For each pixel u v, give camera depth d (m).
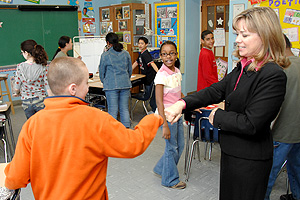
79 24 7.14
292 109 2.11
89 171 1.22
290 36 3.37
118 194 2.81
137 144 1.27
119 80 4.27
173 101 2.67
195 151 3.72
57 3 6.68
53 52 6.72
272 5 3.47
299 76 2.11
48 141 1.20
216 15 6.21
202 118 2.81
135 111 5.61
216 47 6.29
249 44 1.33
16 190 1.48
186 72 6.58
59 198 1.19
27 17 6.21
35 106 3.62
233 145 1.45
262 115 1.30
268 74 1.32
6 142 3.25
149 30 6.63
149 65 5.24
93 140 1.21
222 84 1.59
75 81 1.27
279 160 2.22
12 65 6.16
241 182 1.44
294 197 2.52
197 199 2.71
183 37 6.41
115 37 4.33
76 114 1.21
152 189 2.89
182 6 6.26
